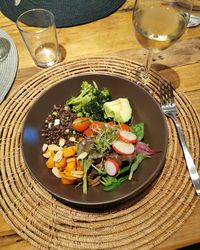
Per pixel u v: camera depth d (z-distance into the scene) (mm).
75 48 455
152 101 357
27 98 401
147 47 375
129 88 376
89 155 334
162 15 380
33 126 357
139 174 320
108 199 293
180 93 395
